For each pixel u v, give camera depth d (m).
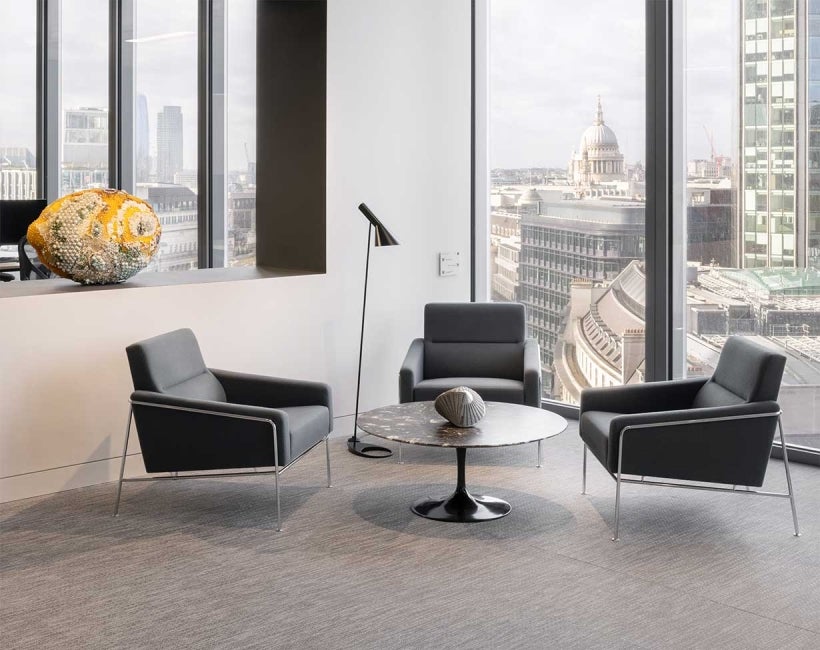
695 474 4.71
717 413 4.65
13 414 5.23
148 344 5.02
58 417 5.39
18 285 5.68
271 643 3.59
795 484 5.57
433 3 7.11
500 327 6.66
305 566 4.35
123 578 4.21
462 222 7.47
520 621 3.78
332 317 6.68
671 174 6.47
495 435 4.88
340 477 5.73
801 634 3.67
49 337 5.32
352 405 6.84
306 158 6.66
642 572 4.28
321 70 6.51
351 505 5.21
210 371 5.61
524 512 5.09
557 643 3.59
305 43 6.59
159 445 4.93
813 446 6.00
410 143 7.06
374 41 6.76
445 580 4.19
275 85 6.82
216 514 5.06
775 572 4.28
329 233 6.61
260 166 7.00
